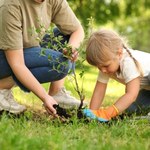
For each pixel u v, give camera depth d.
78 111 4.28
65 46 4.38
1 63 4.42
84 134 3.82
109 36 4.30
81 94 4.42
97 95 4.57
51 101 4.27
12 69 4.31
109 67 4.32
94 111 4.29
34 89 4.27
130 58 4.36
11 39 4.27
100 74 4.56
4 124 3.65
